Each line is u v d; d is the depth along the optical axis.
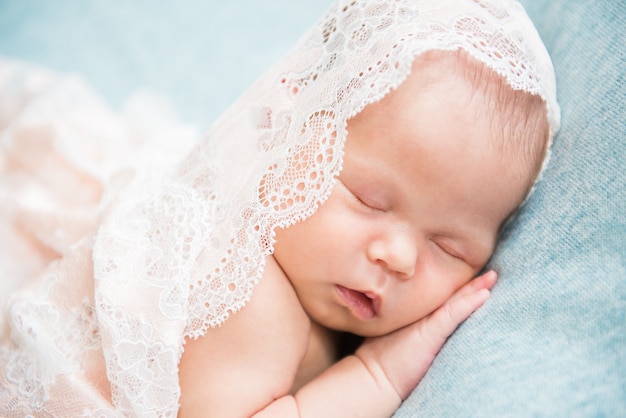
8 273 1.42
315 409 1.13
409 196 1.08
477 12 1.09
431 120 1.05
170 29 2.17
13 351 1.21
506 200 1.13
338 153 1.06
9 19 2.21
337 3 1.16
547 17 1.33
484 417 0.93
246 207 1.10
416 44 1.02
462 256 1.17
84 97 1.86
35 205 1.50
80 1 2.23
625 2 1.19
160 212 1.16
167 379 1.07
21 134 1.64
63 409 1.11
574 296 1.00
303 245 1.11
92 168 1.58
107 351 1.09
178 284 1.08
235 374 1.12
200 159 1.19
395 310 1.15
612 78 1.13
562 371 0.93
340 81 1.07
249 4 2.21
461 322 1.14
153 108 1.94
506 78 1.06
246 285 1.09
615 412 0.84
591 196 1.07
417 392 1.10
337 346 1.34
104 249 1.16
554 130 1.17
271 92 1.16
